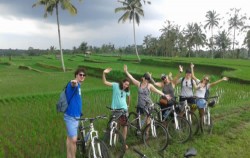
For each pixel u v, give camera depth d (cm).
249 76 2772
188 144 840
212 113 1234
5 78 3634
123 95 817
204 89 996
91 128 684
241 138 912
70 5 4116
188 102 974
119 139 759
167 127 887
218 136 922
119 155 731
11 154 833
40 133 1022
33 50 15475
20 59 9000
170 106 910
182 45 9769
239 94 1923
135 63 5819
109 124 816
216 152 793
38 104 1598
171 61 5069
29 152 834
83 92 1934
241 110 1311
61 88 2516
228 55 10044
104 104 1569
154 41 10656
